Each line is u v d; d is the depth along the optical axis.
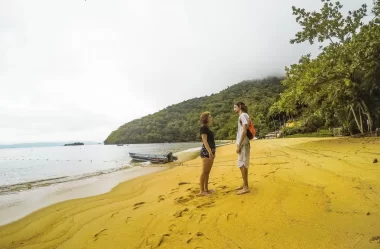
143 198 5.25
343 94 15.64
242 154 4.46
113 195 6.12
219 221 3.19
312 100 16.84
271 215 3.16
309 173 5.43
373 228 2.40
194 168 10.09
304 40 15.61
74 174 12.73
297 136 32.84
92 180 9.66
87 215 4.32
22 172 15.59
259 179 5.48
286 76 15.95
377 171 4.66
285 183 4.79
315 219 2.85
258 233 2.69
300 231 2.60
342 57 13.56
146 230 3.20
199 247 2.53
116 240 3.00
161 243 2.75
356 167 5.32
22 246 3.25
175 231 3.04
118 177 10.08
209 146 4.74
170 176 8.31
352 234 2.36
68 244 3.11
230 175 6.72
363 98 15.25
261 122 62.00
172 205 4.25
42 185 9.05
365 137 13.75
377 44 11.94
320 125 34.41
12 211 5.23
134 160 20.59
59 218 4.37
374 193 3.39
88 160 25.00
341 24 14.43
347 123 18.92
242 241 2.55
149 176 9.01
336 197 3.51
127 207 4.56
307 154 9.05
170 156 16.39
